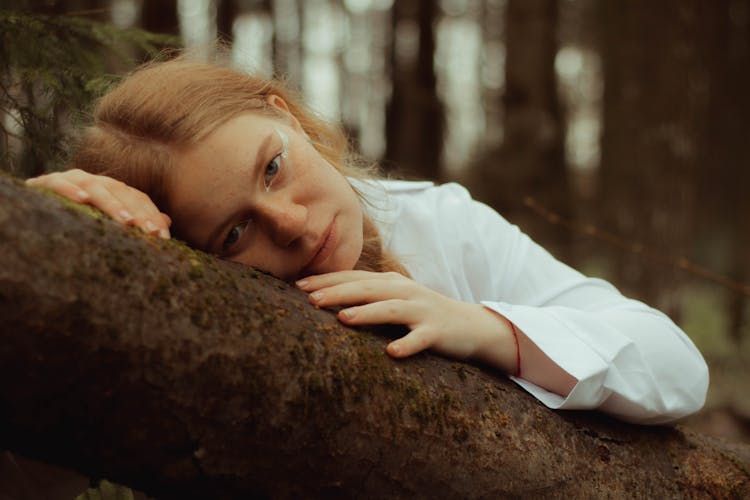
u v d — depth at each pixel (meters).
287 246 1.44
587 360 1.42
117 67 2.10
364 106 11.80
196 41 2.13
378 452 1.15
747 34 10.16
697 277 8.65
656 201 5.82
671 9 5.99
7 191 0.93
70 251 0.94
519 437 1.29
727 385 5.24
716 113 10.27
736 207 10.74
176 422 1.00
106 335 0.94
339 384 1.12
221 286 1.08
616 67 6.92
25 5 1.97
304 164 1.48
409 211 1.98
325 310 1.26
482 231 2.02
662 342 1.58
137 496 1.67
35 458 1.01
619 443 1.44
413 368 1.24
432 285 1.91
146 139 1.40
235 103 1.45
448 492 1.22
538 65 8.22
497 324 1.44
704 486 1.49
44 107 1.90
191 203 1.38
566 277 1.95
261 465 1.07
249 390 1.04
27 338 0.89
